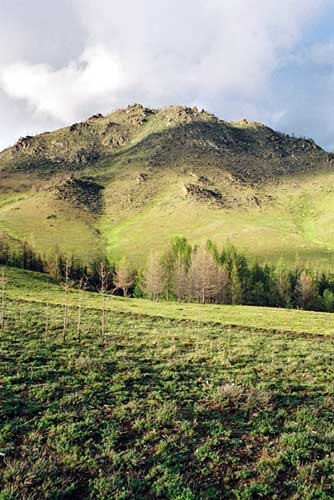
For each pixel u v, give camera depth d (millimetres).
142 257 173625
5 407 12383
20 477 8812
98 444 10578
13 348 19500
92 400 13562
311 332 33812
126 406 13172
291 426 12305
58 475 9211
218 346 24188
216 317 41500
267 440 11477
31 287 56531
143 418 12359
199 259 89250
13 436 10781
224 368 19125
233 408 13672
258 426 12297
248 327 34781
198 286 86312
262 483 9227
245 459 10328
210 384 16047
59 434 11008
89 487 8789
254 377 17500
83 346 21469
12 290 49812
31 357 18109
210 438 11336
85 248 188500
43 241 191500
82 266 117625
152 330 28734
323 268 136375
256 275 102750
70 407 12836
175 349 22344
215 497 8672
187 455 10344
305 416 13156
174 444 10750
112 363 18438
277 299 94750
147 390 15141
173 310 46438
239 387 15438
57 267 106688
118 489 8711
